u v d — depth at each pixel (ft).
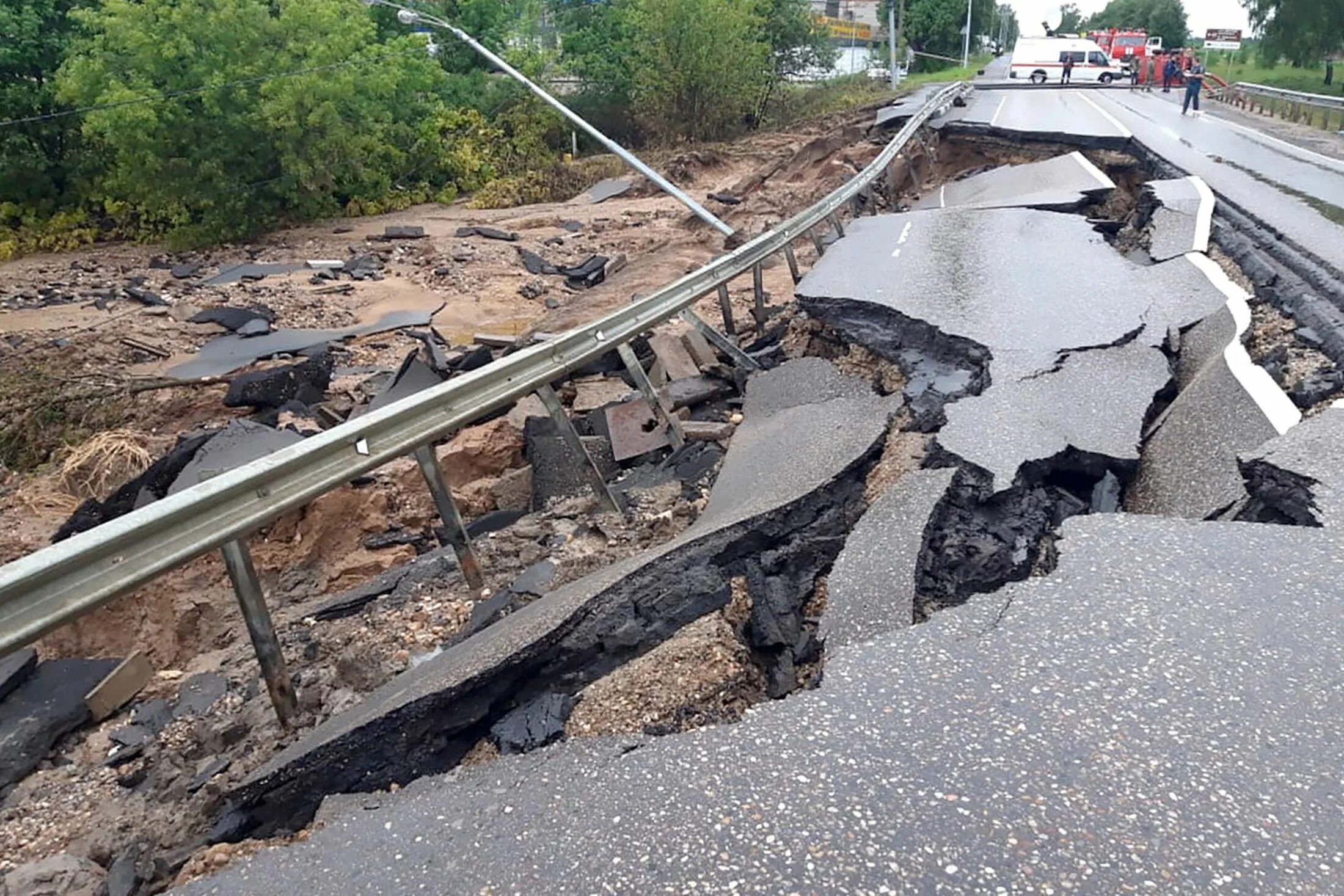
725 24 98.94
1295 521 14.65
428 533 24.25
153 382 39.24
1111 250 33.40
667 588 14.76
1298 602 12.10
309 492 14.44
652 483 22.94
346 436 15.02
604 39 109.91
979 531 15.55
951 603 14.07
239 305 50.96
